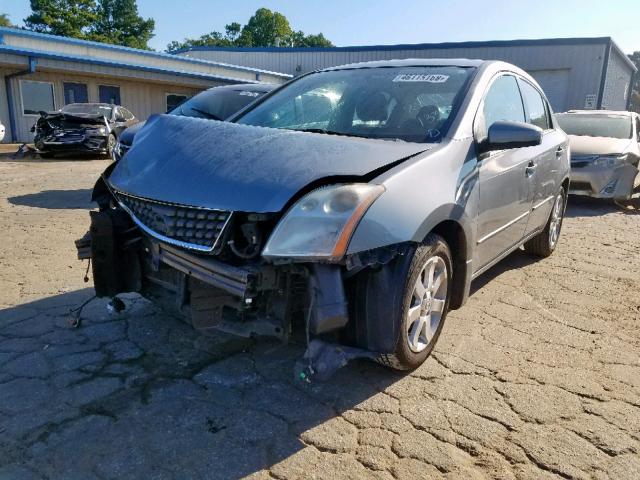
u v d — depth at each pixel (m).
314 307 2.52
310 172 2.62
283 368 3.21
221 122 3.42
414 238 2.70
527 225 4.70
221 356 3.34
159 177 2.93
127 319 3.81
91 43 20.59
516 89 4.50
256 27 75.88
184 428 2.62
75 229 6.38
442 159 3.11
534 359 3.40
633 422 2.75
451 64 4.05
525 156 4.29
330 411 2.79
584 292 4.68
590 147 9.12
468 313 4.14
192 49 34.41
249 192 2.58
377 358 2.91
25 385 2.95
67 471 2.31
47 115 14.87
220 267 2.56
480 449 2.51
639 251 6.18
